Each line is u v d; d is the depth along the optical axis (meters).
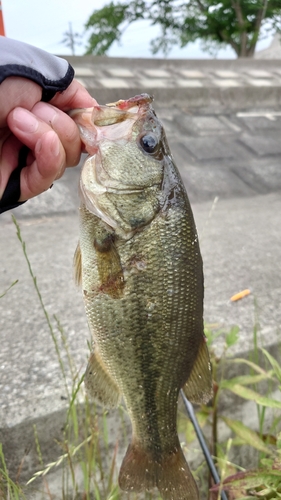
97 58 1.50
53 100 0.27
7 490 0.32
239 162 1.09
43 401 0.35
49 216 0.78
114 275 0.25
